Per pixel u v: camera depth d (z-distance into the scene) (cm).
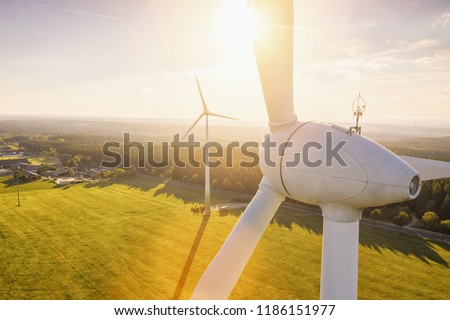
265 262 4516
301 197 1362
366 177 1221
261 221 1428
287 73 1285
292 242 5250
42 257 4816
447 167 1420
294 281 3997
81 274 4256
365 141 1271
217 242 5328
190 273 4256
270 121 1381
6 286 3978
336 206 1327
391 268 4362
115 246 5200
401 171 1209
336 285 1367
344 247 1348
